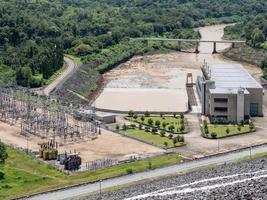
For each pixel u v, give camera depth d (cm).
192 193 18088
